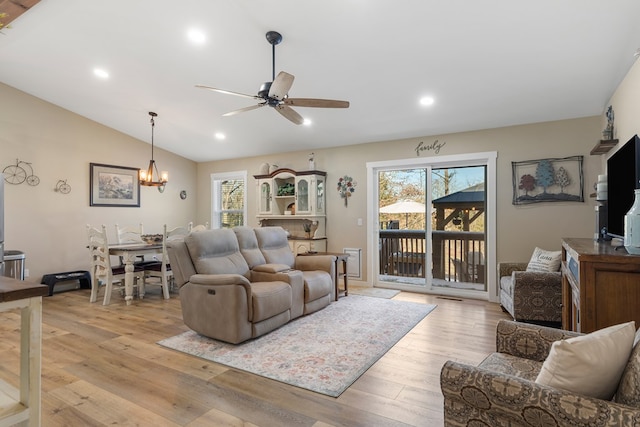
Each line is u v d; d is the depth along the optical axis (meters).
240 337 3.10
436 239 5.36
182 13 3.17
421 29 3.00
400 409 2.10
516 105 4.10
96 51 3.93
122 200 6.27
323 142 5.85
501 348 1.77
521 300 3.52
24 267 4.84
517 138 4.59
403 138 5.38
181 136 6.22
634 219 1.90
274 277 3.83
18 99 5.04
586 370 1.10
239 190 7.27
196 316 3.34
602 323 1.84
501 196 4.68
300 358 2.83
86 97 5.09
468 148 4.91
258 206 6.50
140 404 2.16
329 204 6.02
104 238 4.51
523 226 4.54
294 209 6.12
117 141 6.20
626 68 3.10
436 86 3.87
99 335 3.39
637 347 1.13
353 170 5.81
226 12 3.08
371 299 4.79
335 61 3.59
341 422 1.97
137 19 3.33
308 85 4.04
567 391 1.08
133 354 2.93
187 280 3.43
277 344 3.14
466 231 5.15
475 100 4.08
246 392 2.31
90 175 5.82
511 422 1.13
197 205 7.59
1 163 4.89
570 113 4.18
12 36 3.73
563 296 2.87
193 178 7.55
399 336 3.33
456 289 5.07
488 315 4.04
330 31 3.15
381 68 3.64
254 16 3.07
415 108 4.42
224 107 4.98
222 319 3.14
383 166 5.55
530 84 3.65
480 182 5.04
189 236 3.53
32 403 1.22
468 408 1.23
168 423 1.96
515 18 2.74
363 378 2.50
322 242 5.96
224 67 3.95
